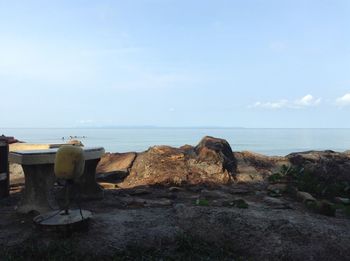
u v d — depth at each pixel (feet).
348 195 29.30
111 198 26.12
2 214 22.29
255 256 17.69
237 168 34.94
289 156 38.17
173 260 16.99
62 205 23.79
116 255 17.06
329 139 367.45
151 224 19.89
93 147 25.84
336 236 18.65
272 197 26.58
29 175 21.91
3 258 16.39
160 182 31.12
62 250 16.88
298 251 17.65
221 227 19.44
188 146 37.22
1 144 26.61
